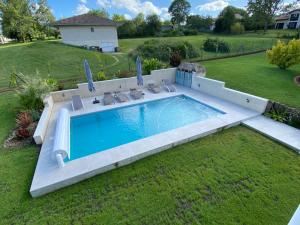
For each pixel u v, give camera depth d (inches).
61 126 275.9
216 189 189.2
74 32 1174.3
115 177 210.8
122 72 561.9
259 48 1031.0
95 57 883.4
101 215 167.2
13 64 780.6
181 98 469.1
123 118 387.2
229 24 1856.5
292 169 212.7
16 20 1620.3
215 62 748.0
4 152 257.6
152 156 243.9
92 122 373.4
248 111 350.9
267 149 248.4
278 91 425.1
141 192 188.7
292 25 2108.8
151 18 1969.7
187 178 203.9
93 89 431.2
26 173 218.5
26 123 320.5
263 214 162.9
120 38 1897.1
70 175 206.8
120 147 251.3
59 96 436.5
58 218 166.2
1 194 192.1
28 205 179.9
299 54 551.8
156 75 538.6
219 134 290.2
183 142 268.7
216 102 409.1
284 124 303.1
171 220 160.4
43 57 851.4
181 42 906.7
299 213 95.7
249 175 205.6
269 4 1739.7
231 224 155.3
